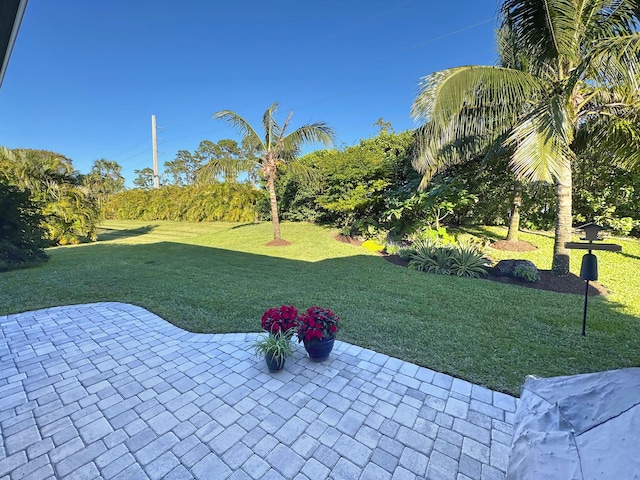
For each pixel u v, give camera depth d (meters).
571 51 4.69
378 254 8.02
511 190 8.21
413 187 8.34
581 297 4.47
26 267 7.11
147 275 6.17
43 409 2.20
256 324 3.70
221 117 8.81
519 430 1.23
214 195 17.23
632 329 3.37
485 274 5.76
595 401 1.14
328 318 2.83
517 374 2.57
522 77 4.70
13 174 10.73
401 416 2.10
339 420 2.06
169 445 1.85
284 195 14.17
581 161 7.07
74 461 1.74
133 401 2.28
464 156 7.05
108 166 32.12
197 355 2.98
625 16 4.45
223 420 2.07
